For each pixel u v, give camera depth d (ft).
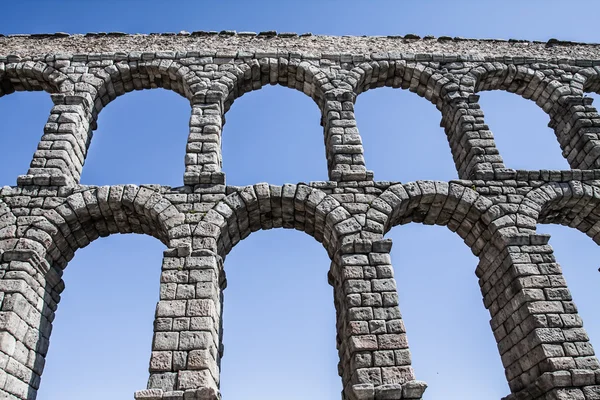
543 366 54.95
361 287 57.98
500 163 72.33
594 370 53.47
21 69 82.12
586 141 77.71
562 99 84.23
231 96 82.89
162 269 58.49
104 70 81.97
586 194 69.05
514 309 61.41
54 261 64.95
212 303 56.59
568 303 58.80
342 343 60.44
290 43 89.71
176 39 89.61
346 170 69.67
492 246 66.95
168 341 53.01
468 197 67.72
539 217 73.15
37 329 60.03
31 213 63.62
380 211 65.41
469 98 81.51
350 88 81.41
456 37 94.22
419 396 49.98
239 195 65.62
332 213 64.69
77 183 73.41
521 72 87.61
